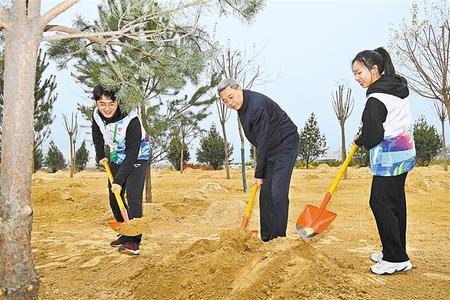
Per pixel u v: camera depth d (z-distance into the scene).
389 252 3.88
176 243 5.57
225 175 21.12
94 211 8.37
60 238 6.00
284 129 4.31
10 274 2.96
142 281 3.69
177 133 9.68
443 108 19.22
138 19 3.86
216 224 7.38
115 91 4.58
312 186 14.40
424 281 3.64
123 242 4.92
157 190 13.94
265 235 4.42
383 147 3.89
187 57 4.82
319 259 3.54
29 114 3.06
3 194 2.99
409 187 12.86
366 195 11.62
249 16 4.48
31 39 3.09
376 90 3.90
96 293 3.61
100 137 5.14
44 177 20.39
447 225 7.11
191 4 3.83
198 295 3.21
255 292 3.12
